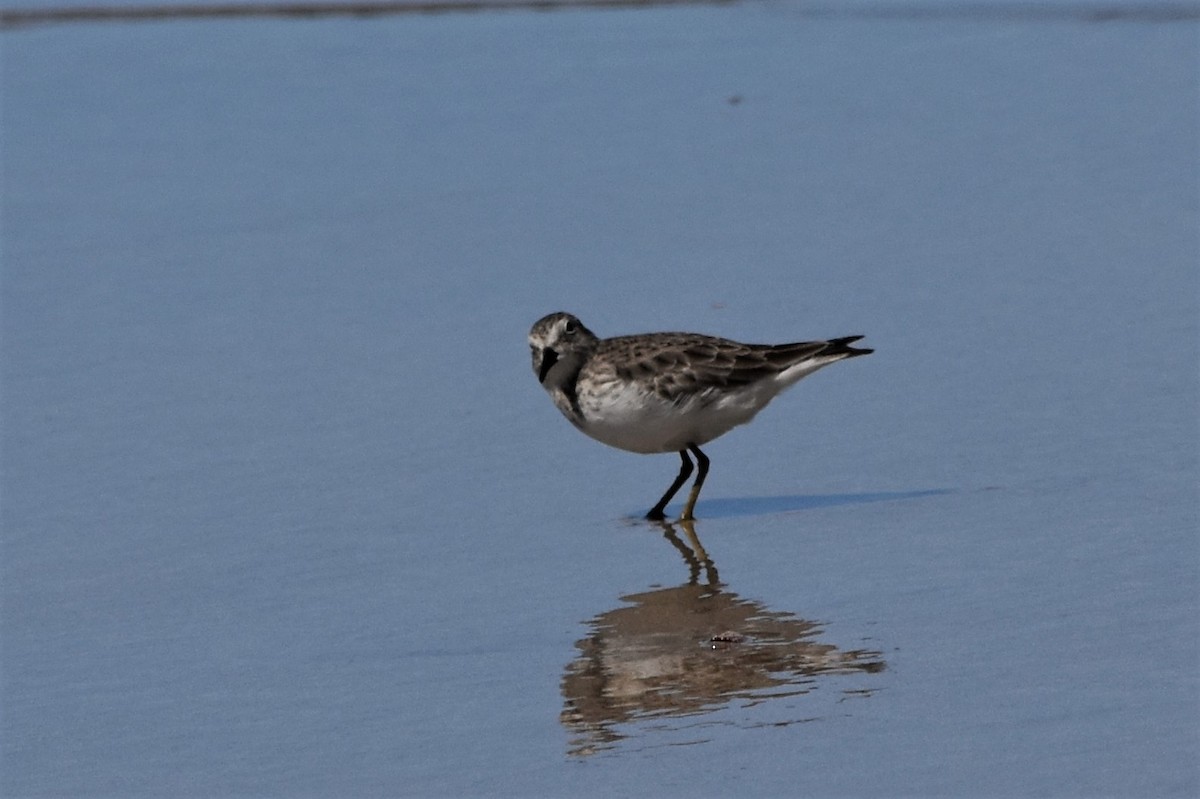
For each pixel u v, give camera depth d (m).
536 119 25.12
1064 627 10.17
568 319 13.39
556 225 20.41
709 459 14.10
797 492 13.37
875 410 14.80
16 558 12.52
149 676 10.33
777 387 13.30
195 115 26.12
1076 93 24.95
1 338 17.56
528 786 8.53
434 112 25.78
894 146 22.92
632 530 12.79
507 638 10.70
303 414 15.34
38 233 21.00
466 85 27.25
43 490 13.85
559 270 18.78
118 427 15.19
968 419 14.40
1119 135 22.75
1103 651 9.75
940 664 9.73
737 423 13.36
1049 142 22.62
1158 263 17.91
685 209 20.75
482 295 18.23
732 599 11.16
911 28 29.86
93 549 12.65
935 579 11.23
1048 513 12.29
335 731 9.38
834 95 25.62
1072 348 15.78
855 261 18.55
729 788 8.34
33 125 25.80
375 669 10.27
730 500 13.38
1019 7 31.19
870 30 29.92
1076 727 8.73
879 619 10.56
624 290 18.02
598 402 13.19
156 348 17.17
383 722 9.46
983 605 10.66
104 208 21.94
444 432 14.87
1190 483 12.62
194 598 11.65
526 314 17.58
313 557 12.36
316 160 23.67
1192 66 26.00
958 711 9.05
